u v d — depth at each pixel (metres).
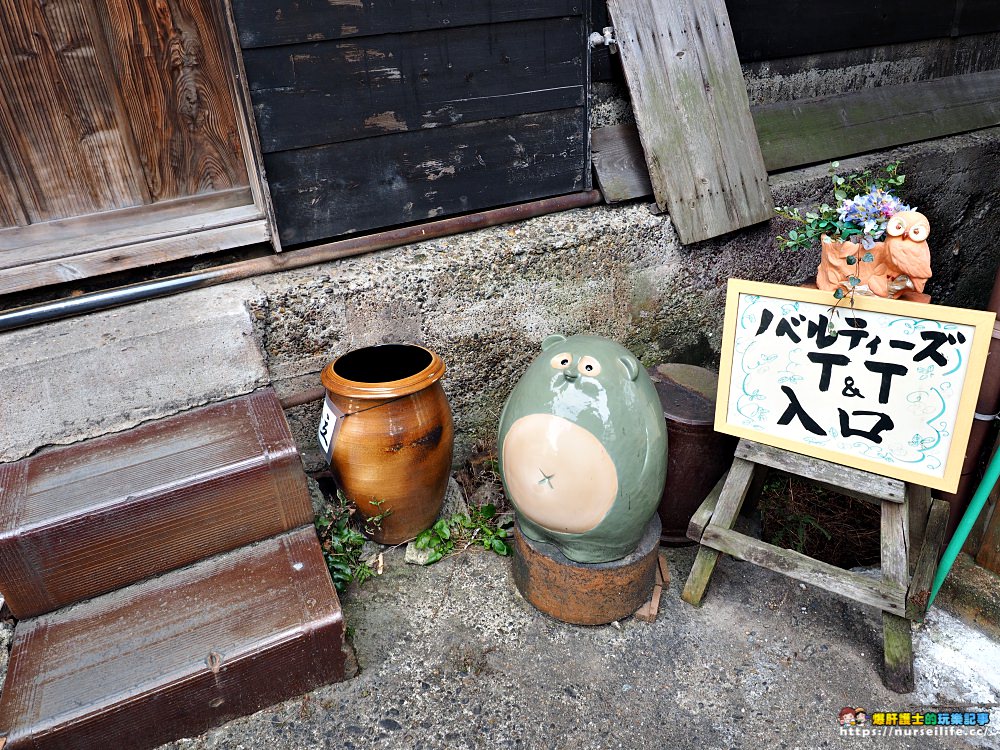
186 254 2.67
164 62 2.54
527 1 2.88
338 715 2.22
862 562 2.97
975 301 5.34
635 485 2.24
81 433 2.31
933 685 2.32
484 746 2.13
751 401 2.42
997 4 4.80
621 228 3.33
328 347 2.87
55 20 2.35
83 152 2.55
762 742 2.15
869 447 2.23
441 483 2.85
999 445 2.25
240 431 2.37
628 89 3.19
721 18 3.46
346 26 2.57
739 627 2.56
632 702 2.27
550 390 2.25
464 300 3.08
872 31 4.23
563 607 2.51
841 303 2.16
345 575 2.59
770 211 3.73
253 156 2.60
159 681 2.00
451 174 3.02
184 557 2.31
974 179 4.72
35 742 1.87
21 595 2.10
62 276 2.52
